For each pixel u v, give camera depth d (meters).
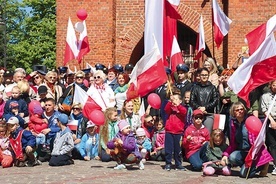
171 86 14.56
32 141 13.52
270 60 12.05
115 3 22.59
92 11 22.03
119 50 22.80
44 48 54.19
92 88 15.08
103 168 13.15
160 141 14.59
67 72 18.22
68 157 13.76
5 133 13.63
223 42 22.08
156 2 16.08
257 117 12.34
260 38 14.01
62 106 15.52
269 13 21.05
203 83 13.77
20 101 14.55
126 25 22.81
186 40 26.81
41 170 12.88
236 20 21.22
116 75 16.70
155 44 13.40
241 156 12.18
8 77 16.28
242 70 12.14
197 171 12.82
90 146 14.81
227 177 12.04
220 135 12.70
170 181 11.37
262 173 12.23
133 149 12.96
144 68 13.38
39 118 14.34
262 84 12.39
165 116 14.55
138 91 13.49
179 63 16.30
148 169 13.02
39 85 16.08
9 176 12.01
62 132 13.80
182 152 14.48
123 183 11.09
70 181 11.29
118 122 13.16
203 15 22.47
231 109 12.32
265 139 12.63
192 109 13.74
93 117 12.66
